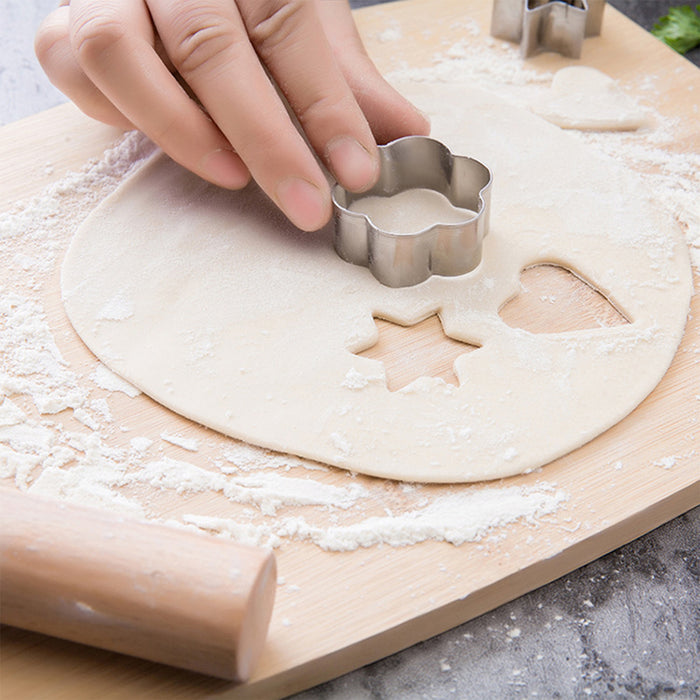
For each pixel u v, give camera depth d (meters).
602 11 1.61
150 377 1.11
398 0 1.82
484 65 1.59
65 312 1.20
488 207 1.21
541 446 1.05
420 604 0.94
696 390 1.12
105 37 1.16
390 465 1.03
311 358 1.13
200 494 1.03
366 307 1.18
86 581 0.82
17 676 0.90
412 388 1.10
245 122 1.16
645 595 1.01
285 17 1.19
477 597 0.96
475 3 1.72
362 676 0.96
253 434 1.06
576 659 0.97
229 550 0.84
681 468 1.04
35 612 0.85
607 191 1.34
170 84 1.19
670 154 1.42
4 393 1.12
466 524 0.99
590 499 1.02
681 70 1.57
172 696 0.89
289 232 1.27
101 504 1.02
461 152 1.39
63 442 1.07
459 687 0.95
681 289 1.21
